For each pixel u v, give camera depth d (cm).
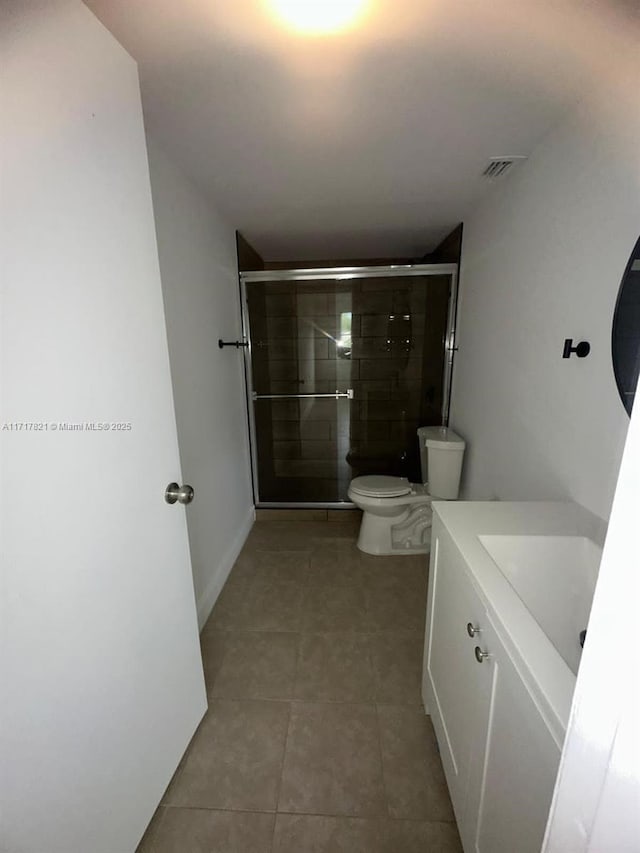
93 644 72
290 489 309
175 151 143
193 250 171
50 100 59
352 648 159
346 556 231
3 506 52
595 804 34
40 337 58
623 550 32
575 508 113
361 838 97
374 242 272
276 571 216
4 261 52
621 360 93
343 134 131
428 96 111
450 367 257
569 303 118
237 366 245
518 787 62
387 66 99
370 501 222
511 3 80
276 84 106
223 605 188
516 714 63
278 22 85
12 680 55
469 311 218
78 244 66
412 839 97
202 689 126
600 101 102
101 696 75
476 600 82
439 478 225
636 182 90
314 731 125
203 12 82
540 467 137
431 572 121
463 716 91
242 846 96
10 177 52
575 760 37
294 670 149
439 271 248
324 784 109
